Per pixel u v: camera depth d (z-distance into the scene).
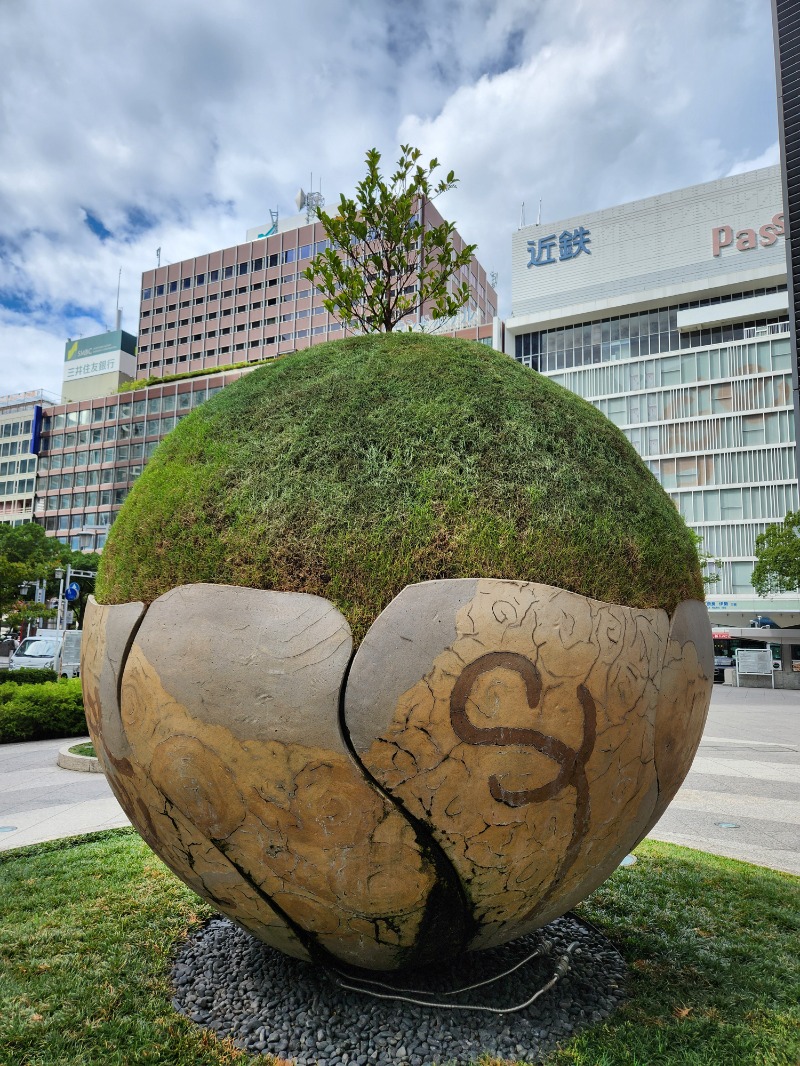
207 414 2.65
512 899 2.28
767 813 6.32
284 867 2.13
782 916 3.73
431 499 2.15
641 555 2.36
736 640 37.78
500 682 2.01
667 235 42.97
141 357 70.38
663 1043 2.45
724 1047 2.46
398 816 2.04
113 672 2.33
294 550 2.11
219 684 2.06
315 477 2.22
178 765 2.14
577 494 2.31
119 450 59.22
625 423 41.53
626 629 2.22
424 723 1.98
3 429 70.12
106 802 6.62
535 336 44.62
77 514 60.06
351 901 2.15
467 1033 2.44
